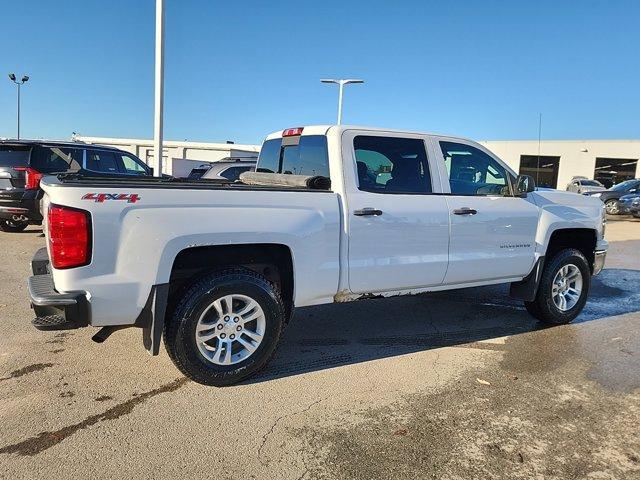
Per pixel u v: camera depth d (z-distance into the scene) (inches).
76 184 133.5
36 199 389.4
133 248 135.9
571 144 1802.4
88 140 1716.3
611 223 760.3
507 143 1899.6
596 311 252.1
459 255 192.5
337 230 166.1
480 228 196.1
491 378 165.5
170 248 139.6
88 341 186.7
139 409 138.9
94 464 114.0
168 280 140.0
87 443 122.1
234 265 156.6
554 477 113.5
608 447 126.0
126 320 138.5
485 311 245.6
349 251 169.0
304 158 189.9
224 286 148.3
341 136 173.5
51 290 136.4
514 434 131.2
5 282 266.4
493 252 201.0
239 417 136.2
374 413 140.3
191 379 150.7
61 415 134.7
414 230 180.4
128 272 135.9
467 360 181.2
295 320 223.6
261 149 226.7
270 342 157.5
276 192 156.0
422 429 132.5
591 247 235.6
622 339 207.8
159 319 139.7
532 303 226.4
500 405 146.6
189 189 143.3
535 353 189.5
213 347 153.6
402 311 242.5
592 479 113.0
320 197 163.3
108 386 151.9
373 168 178.2
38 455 116.6
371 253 173.3
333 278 166.7
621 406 147.5
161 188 139.8
